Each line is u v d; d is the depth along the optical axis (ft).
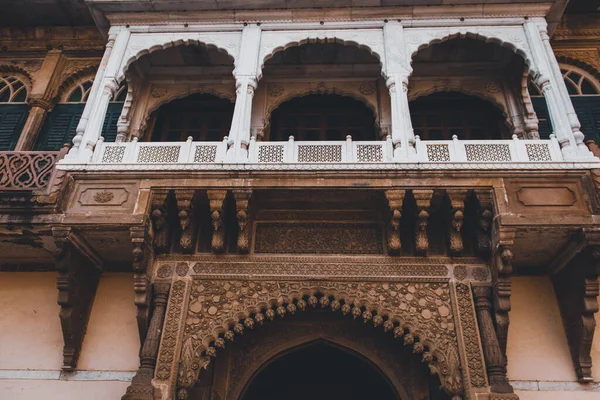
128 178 19.40
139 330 19.12
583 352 18.88
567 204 18.01
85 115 20.88
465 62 24.77
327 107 25.63
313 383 24.81
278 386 24.75
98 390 19.60
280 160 19.83
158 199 19.19
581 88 25.91
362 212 20.79
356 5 22.62
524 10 22.38
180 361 18.22
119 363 20.06
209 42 22.66
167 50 24.49
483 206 18.42
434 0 22.27
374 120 24.62
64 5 27.50
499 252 18.06
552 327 20.04
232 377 20.39
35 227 18.97
